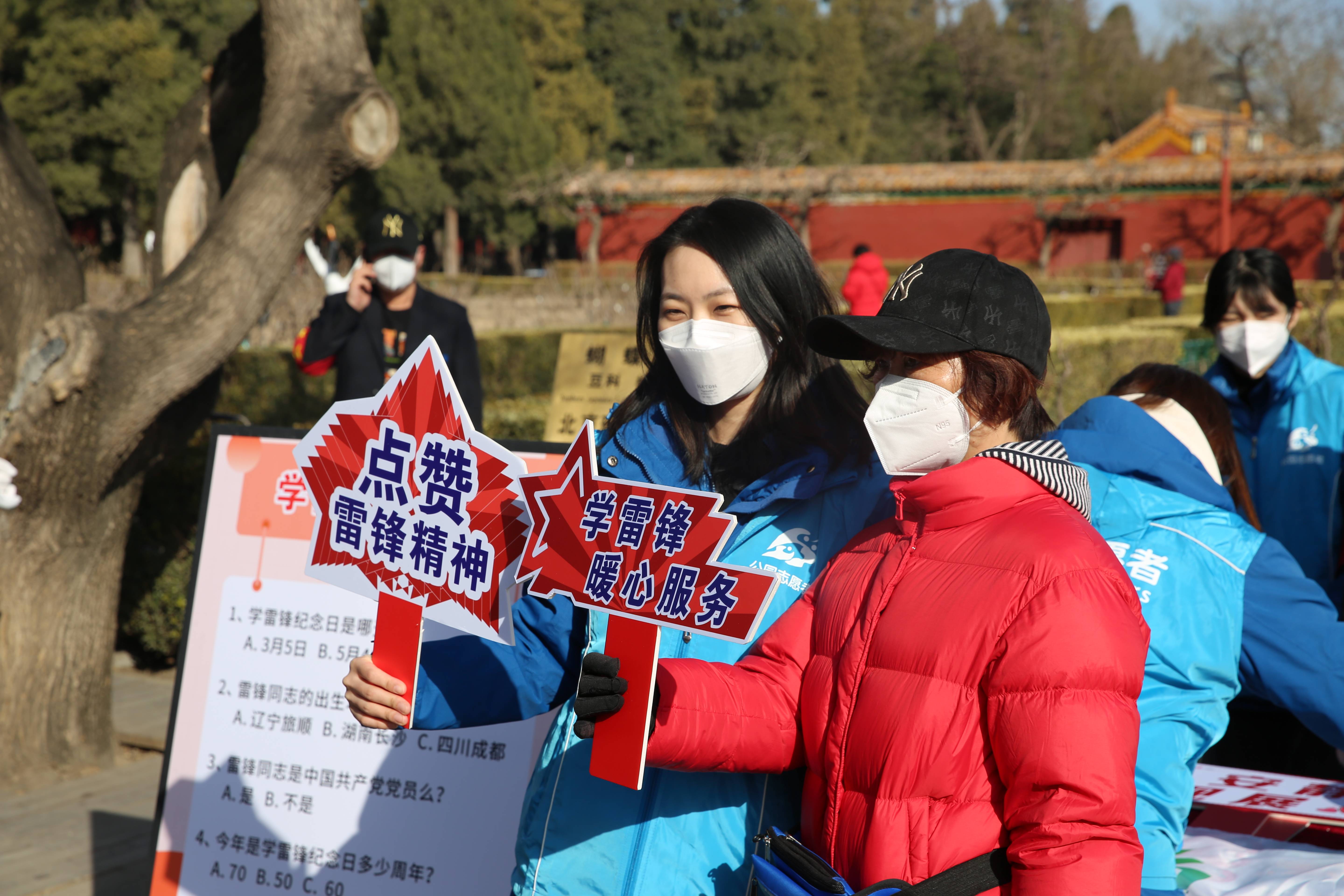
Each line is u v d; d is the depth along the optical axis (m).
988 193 33.31
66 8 28.95
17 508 3.94
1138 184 31.83
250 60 4.48
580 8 45.53
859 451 1.66
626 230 35.75
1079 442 2.01
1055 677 1.23
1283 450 3.50
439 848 2.58
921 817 1.30
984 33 54.97
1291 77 43.75
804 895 1.33
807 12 53.84
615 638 1.39
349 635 2.74
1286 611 1.84
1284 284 3.42
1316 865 1.84
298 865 2.65
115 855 3.60
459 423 1.52
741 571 1.31
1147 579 1.80
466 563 1.50
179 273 4.04
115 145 30.03
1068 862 1.19
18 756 4.15
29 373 3.79
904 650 1.34
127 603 5.48
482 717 1.62
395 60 35.78
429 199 35.94
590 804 1.61
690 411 1.75
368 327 4.09
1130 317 18.47
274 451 2.85
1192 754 1.74
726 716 1.44
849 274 11.21
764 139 48.94
